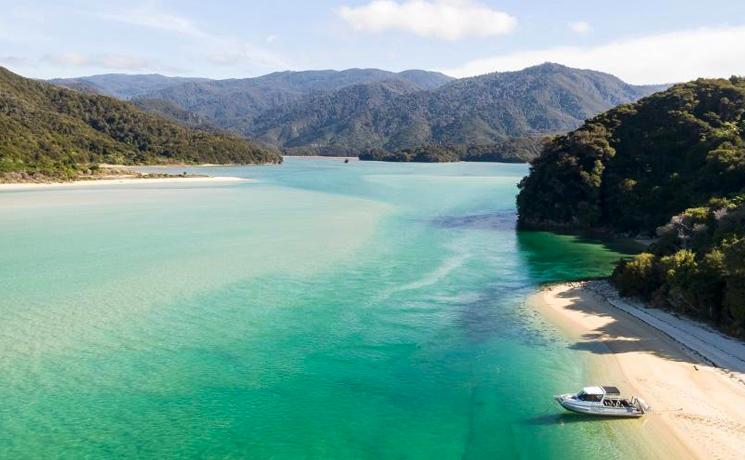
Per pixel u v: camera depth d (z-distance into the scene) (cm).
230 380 4088
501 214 12675
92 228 9619
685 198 9050
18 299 5712
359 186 19825
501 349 4597
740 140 9450
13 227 9525
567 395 3597
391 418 3569
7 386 3938
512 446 3228
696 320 5097
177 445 3300
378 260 7688
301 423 3522
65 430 3438
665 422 3384
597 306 5669
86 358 4403
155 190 16862
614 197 10412
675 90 11969
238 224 10462
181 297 5891
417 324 5200
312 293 6106
